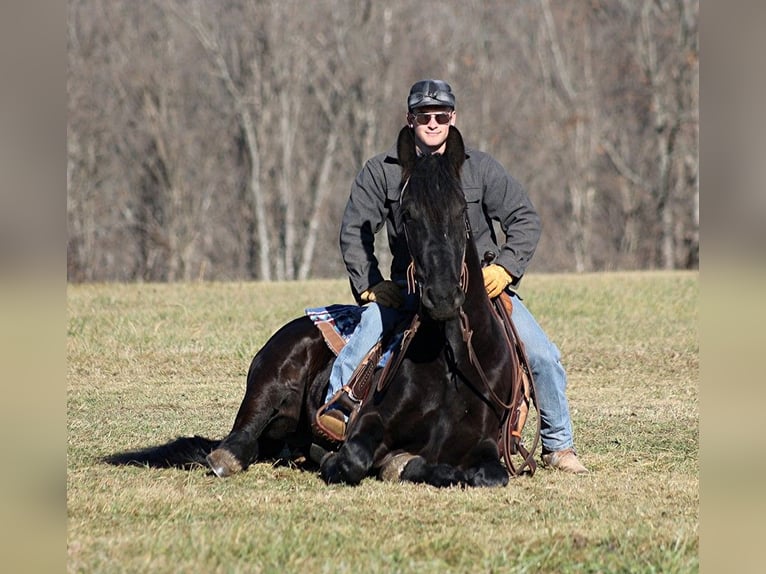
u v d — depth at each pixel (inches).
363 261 448.5
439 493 401.1
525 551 324.8
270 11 2605.8
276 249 2723.9
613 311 1018.1
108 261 2605.8
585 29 2810.0
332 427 438.0
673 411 620.1
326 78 2736.2
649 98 2731.3
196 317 946.7
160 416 608.4
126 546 328.8
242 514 374.6
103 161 2561.5
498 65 2839.6
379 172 446.3
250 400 471.8
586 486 422.9
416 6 2738.7
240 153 2706.7
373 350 433.1
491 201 448.1
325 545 331.6
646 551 327.0
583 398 671.8
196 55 2682.1
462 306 415.2
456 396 420.2
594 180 2856.8
